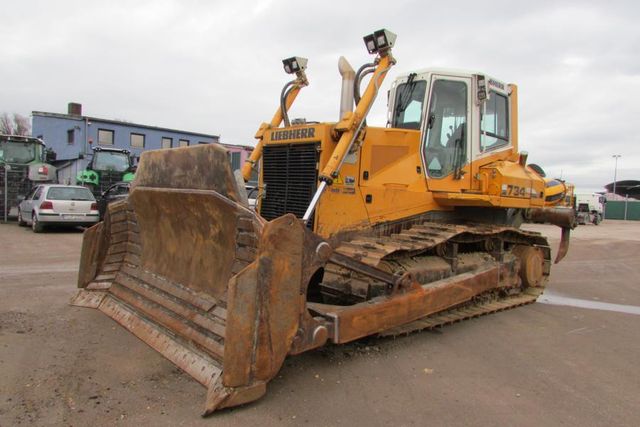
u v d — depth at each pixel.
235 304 3.36
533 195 6.94
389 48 5.07
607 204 50.16
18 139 18.05
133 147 31.83
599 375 4.32
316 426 3.22
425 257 5.71
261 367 3.48
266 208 5.66
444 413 3.48
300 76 6.29
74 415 3.22
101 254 5.86
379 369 4.28
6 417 3.17
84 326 4.97
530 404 3.68
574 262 12.37
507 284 6.72
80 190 14.23
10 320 5.16
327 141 5.00
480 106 6.30
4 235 13.21
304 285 3.71
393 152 5.51
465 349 4.93
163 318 4.50
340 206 5.07
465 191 6.11
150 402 3.43
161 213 4.90
